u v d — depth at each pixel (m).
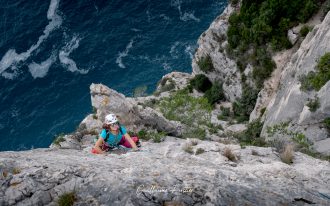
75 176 10.66
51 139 68.06
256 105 45.62
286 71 39.34
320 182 14.74
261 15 46.56
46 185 10.47
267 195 10.91
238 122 47.44
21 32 80.25
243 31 49.09
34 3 83.94
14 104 72.50
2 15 82.62
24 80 75.31
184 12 79.62
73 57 76.81
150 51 76.12
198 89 60.22
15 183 10.55
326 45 31.31
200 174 11.24
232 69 52.28
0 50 78.56
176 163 13.55
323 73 30.00
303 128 28.84
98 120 27.12
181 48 75.62
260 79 47.22
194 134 28.67
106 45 77.62
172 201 9.87
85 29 80.06
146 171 11.05
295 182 13.16
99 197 10.02
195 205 9.90
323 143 26.97
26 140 68.69
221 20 53.56
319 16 44.00
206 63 57.78
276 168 14.54
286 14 45.41
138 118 27.14
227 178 11.55
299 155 18.41
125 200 9.81
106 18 80.88
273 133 30.55
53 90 73.56
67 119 70.19
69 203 9.99
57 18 81.56
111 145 14.61
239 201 10.25
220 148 17.64
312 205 11.31
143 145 20.22
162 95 58.38
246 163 16.52
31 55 77.75
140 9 81.25
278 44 45.66
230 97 54.03
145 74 73.81
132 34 78.38
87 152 15.36
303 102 30.23
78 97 72.50
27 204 10.14
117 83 73.50
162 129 27.91
